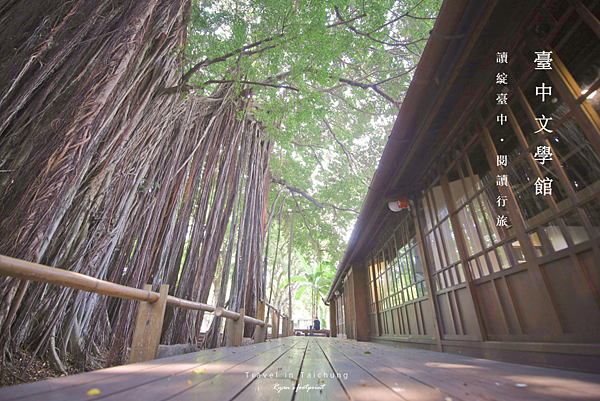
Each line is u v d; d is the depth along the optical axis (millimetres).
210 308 2645
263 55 4309
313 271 17859
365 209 4195
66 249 2072
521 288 1847
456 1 1576
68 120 1998
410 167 3297
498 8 1711
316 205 9945
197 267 3357
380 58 6617
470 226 2453
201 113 3861
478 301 2338
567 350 1431
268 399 844
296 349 3008
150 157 2979
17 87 2043
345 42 4418
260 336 4703
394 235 4645
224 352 2439
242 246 4715
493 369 1499
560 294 1538
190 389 932
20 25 2207
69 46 2238
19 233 1625
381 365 1678
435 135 2811
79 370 2102
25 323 1882
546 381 1130
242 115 4398
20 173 1810
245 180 5176
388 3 5180
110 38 2418
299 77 4344
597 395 888
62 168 1857
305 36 3785
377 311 5727
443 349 2848
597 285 1338
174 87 3225
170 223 3090
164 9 2971
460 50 1917
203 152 3787
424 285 3451
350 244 5707
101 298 2559
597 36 1333
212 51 3660
